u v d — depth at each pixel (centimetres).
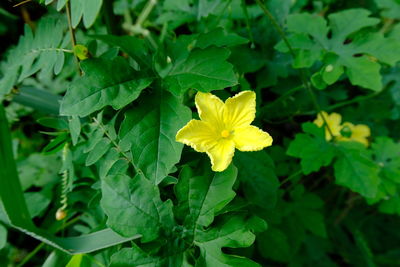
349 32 20
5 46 27
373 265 27
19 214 17
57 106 20
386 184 22
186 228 15
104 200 15
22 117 24
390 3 24
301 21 21
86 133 17
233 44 16
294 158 23
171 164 14
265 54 22
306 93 23
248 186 17
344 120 24
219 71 15
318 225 23
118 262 15
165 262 15
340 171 20
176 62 16
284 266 25
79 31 22
